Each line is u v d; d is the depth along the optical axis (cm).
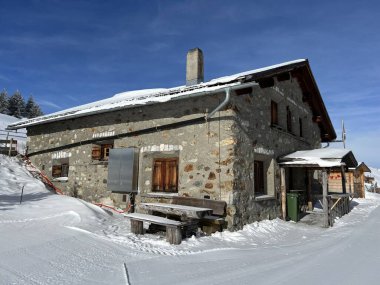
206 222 667
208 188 692
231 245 557
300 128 1229
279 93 980
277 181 902
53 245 452
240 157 704
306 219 941
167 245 511
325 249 537
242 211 695
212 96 718
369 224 852
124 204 824
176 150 754
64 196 848
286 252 512
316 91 1231
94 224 619
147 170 804
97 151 933
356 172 2092
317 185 1312
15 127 1166
